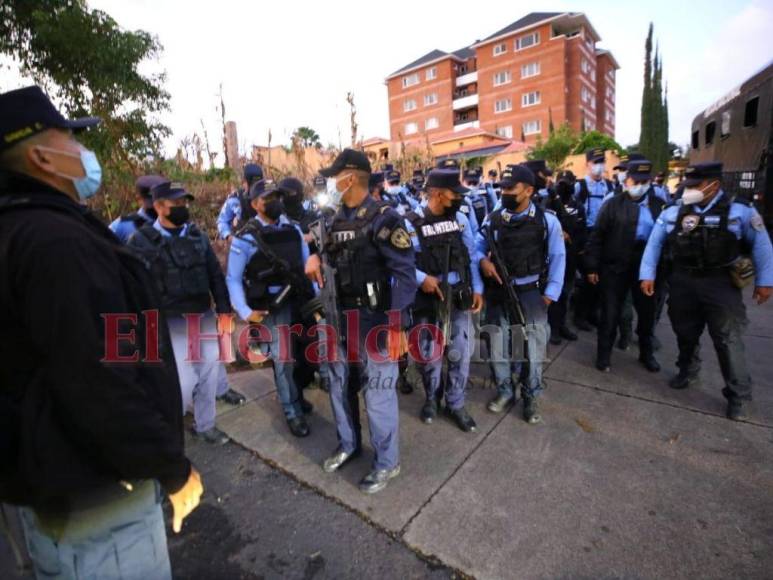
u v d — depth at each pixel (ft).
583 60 146.41
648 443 9.00
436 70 166.71
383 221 7.38
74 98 24.68
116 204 19.47
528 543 6.67
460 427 9.88
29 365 3.39
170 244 9.08
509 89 150.10
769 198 23.54
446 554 6.57
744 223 9.44
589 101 156.25
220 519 7.52
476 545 6.69
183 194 9.07
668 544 6.52
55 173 3.71
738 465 8.17
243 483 8.45
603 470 8.25
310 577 6.33
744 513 7.04
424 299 9.69
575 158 81.05
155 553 4.18
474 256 10.18
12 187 3.54
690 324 10.57
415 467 8.59
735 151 28.22
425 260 9.43
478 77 155.94
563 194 15.19
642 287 11.23
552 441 9.25
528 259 9.78
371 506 7.62
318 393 12.08
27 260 3.14
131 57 25.16
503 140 127.13
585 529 6.88
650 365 12.32
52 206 3.47
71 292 3.15
